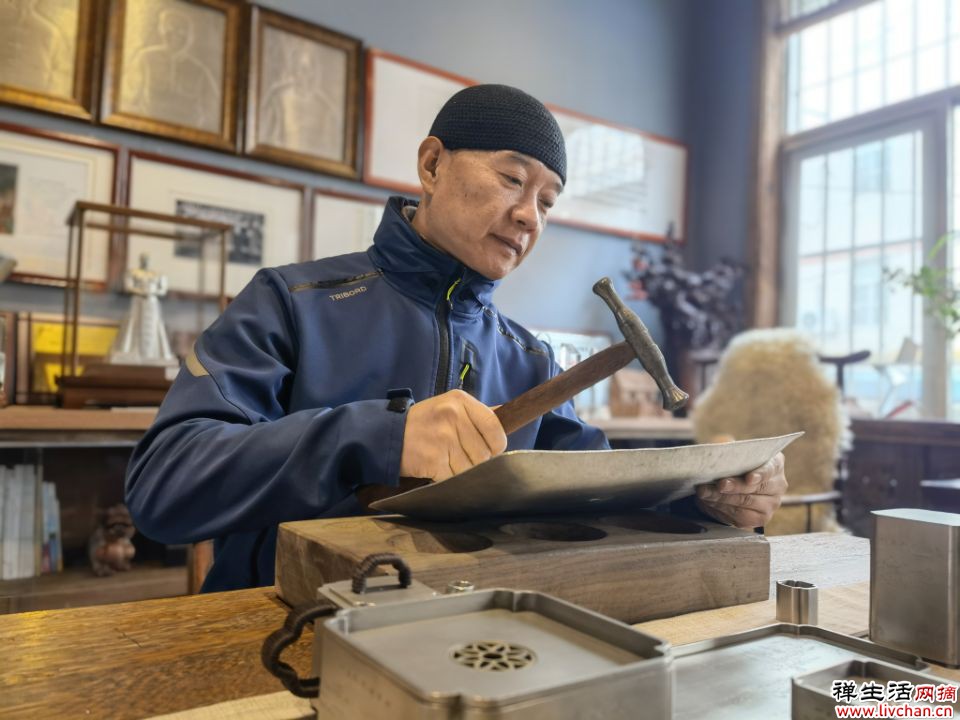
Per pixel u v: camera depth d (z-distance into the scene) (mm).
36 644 507
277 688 439
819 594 688
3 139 2367
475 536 633
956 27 3498
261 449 741
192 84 2721
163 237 2627
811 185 4031
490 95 1019
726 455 637
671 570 628
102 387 2000
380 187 3203
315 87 3025
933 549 506
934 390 3469
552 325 3717
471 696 267
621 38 4109
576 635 365
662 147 4223
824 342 3914
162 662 478
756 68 4156
